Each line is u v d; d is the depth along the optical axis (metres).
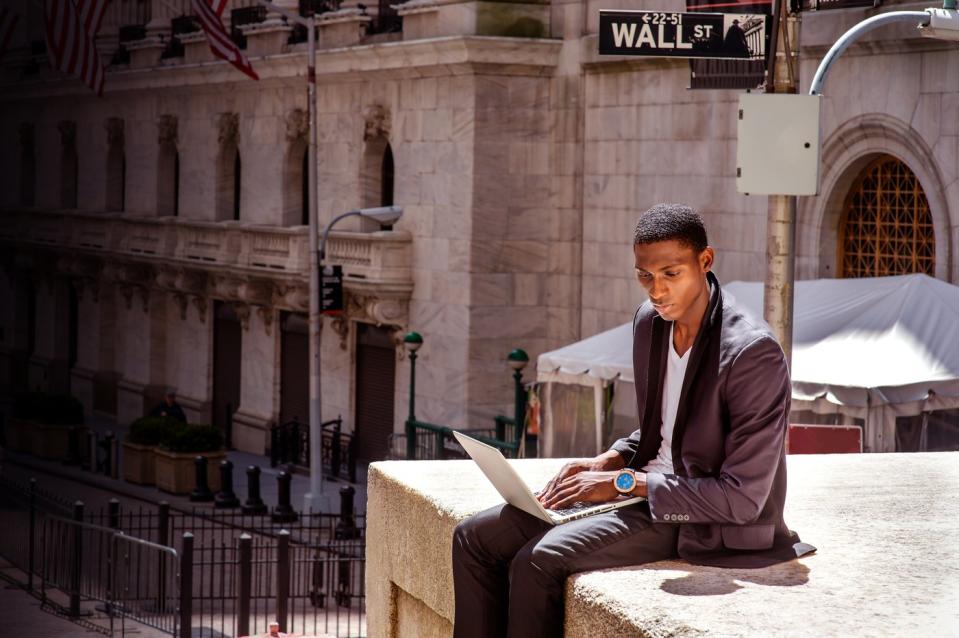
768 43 9.94
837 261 22.39
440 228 30.16
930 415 15.11
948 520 4.64
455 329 29.75
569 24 28.67
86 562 23.62
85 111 48.62
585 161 28.50
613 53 9.99
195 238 40.09
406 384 31.75
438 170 30.17
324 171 34.69
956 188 19.69
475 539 4.13
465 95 29.20
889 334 15.69
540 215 29.58
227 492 29.12
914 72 20.33
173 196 43.91
